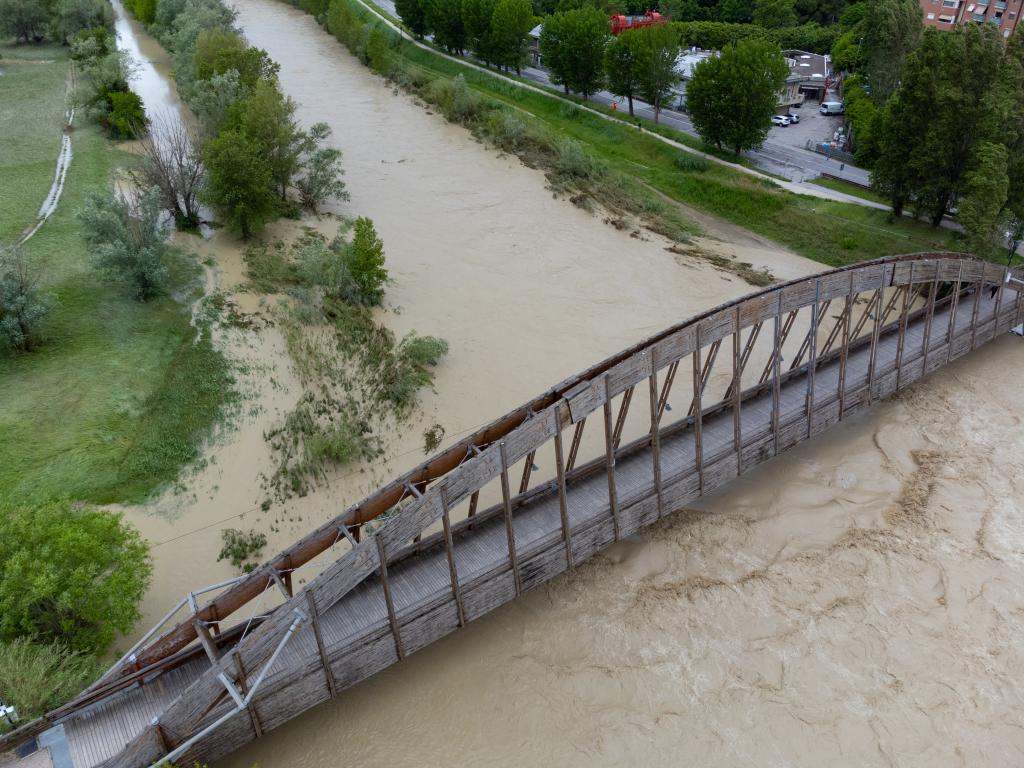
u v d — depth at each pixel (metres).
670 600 33.53
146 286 52.44
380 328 52.25
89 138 81.06
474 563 30.28
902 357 44.66
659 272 64.50
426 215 71.81
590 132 97.62
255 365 47.34
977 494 40.41
